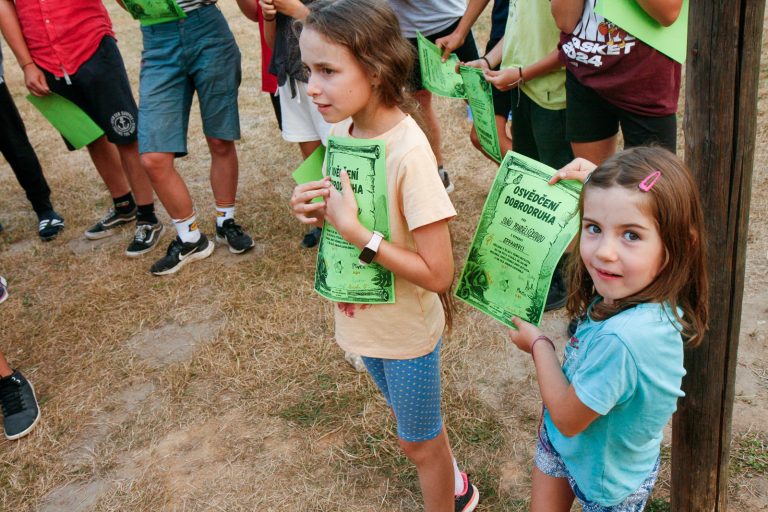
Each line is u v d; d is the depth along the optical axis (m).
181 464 2.60
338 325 1.89
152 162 3.60
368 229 1.68
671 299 1.37
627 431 1.47
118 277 3.85
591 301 1.61
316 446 2.59
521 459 2.43
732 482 2.22
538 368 1.56
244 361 3.08
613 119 2.67
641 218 1.30
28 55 3.68
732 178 1.49
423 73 3.09
